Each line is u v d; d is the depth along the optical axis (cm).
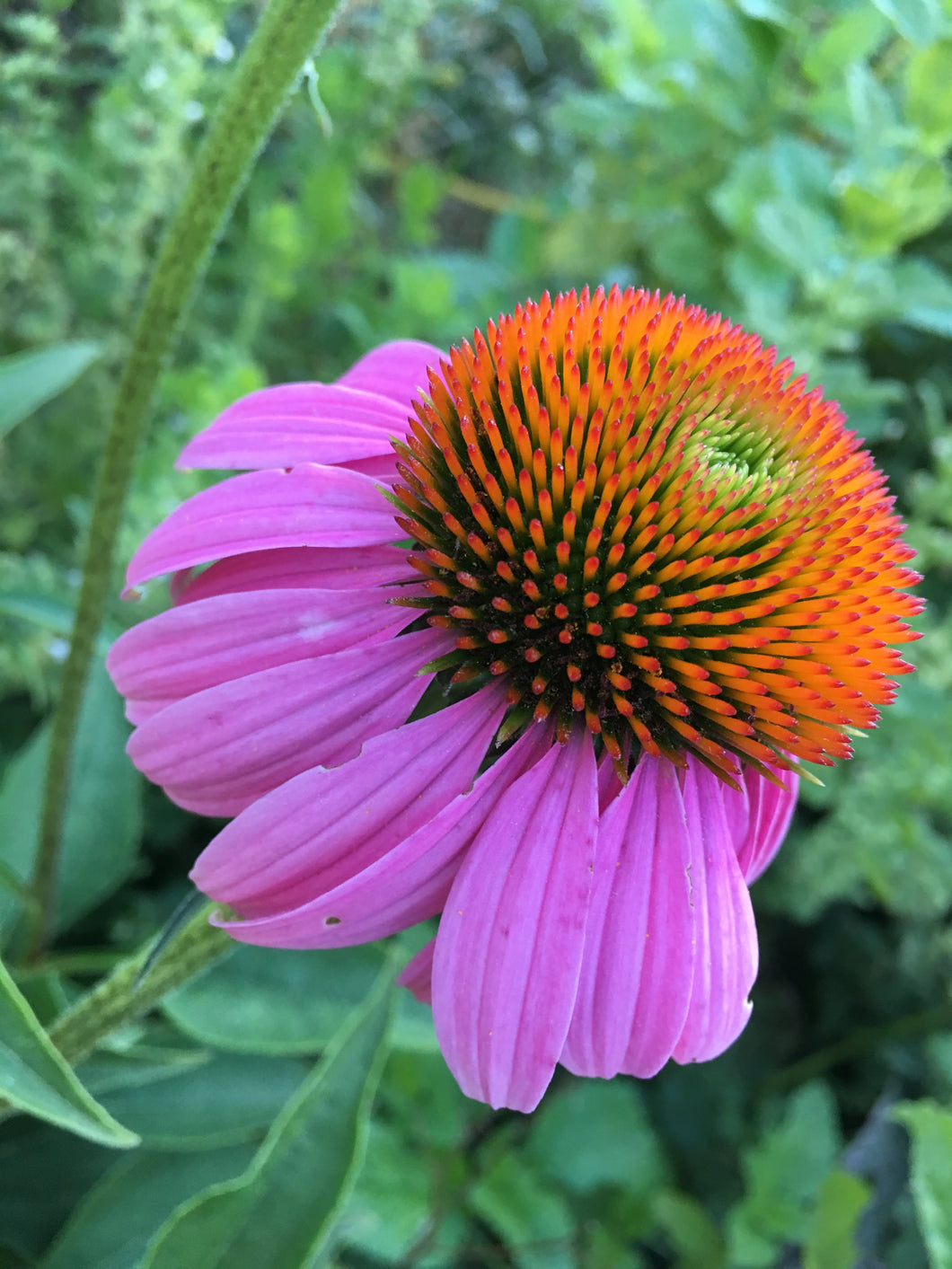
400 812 8
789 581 9
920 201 20
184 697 8
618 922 8
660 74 24
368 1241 18
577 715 9
